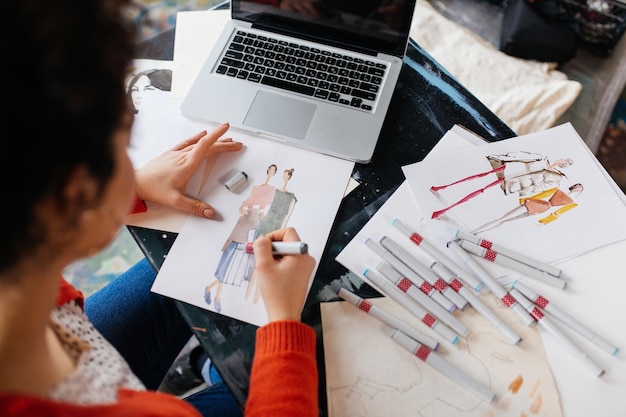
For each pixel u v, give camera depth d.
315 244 0.68
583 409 0.58
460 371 0.59
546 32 1.39
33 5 0.28
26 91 0.28
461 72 1.29
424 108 0.80
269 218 0.69
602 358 0.61
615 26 1.42
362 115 0.77
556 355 0.61
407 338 0.61
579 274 0.66
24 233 0.31
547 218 0.70
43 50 0.28
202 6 1.27
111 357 0.48
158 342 0.81
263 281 0.61
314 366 0.57
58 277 0.39
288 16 0.82
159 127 0.78
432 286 0.65
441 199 0.72
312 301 0.64
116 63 0.32
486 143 0.76
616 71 1.46
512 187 0.72
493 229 0.69
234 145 0.74
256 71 0.80
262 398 0.54
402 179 0.74
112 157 0.33
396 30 0.78
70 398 0.40
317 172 0.73
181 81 0.82
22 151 0.28
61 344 0.46
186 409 0.47
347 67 0.80
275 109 0.77
